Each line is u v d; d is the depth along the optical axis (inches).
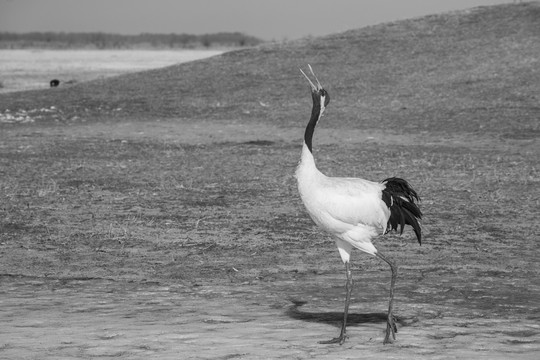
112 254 518.6
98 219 622.5
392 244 544.4
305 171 351.9
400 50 1748.3
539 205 675.4
